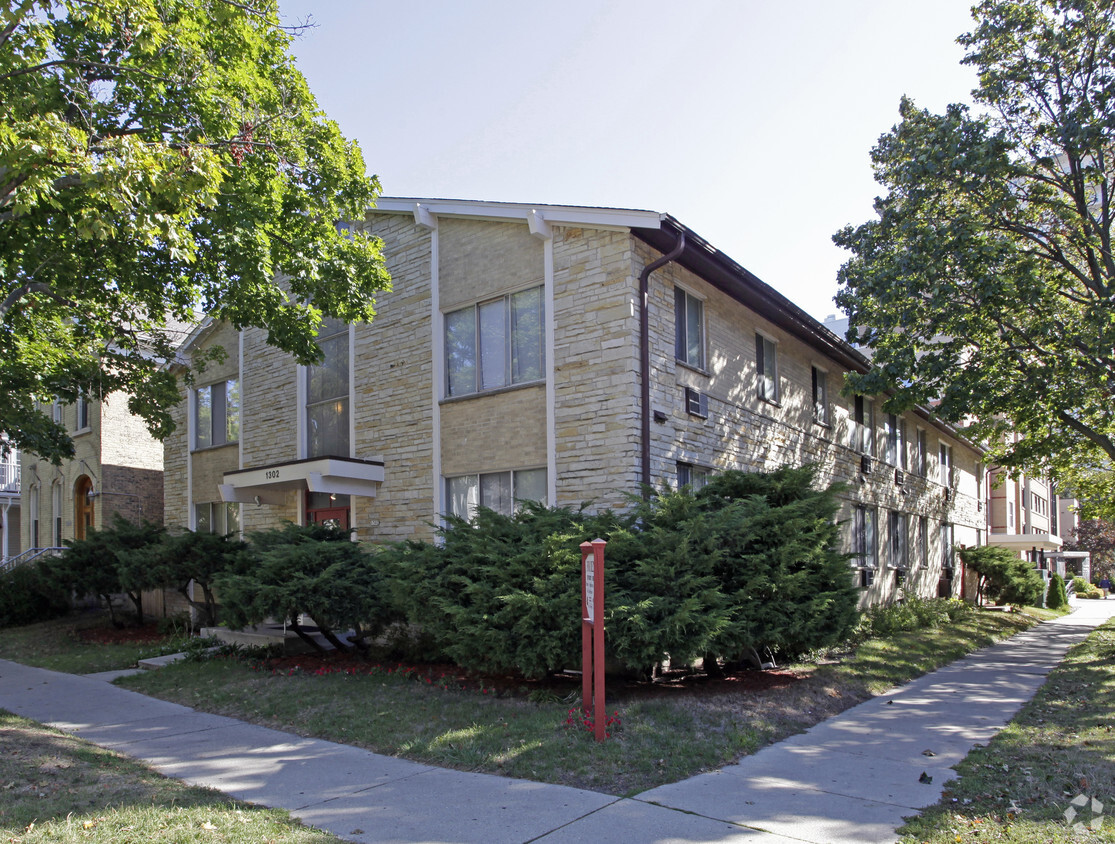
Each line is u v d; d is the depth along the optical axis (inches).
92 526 869.2
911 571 863.1
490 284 483.8
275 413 634.8
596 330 428.8
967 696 398.6
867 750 284.2
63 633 674.2
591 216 426.9
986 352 616.7
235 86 436.5
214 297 491.5
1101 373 557.3
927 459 959.6
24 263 445.4
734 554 361.1
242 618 441.4
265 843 190.9
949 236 558.6
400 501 520.7
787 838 196.5
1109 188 637.9
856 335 652.7
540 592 329.1
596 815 213.6
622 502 407.2
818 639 366.9
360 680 401.1
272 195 455.5
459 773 256.4
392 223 547.5
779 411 579.5
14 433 564.7
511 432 464.4
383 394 541.3
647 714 310.5
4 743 282.7
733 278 479.2
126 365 584.7
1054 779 238.7
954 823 203.6
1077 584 1863.9
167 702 392.5
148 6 358.9
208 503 709.9
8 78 343.0
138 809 213.8
